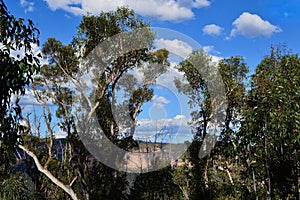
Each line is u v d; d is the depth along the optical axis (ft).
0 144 14.60
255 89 23.26
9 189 45.60
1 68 13.05
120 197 49.67
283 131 20.12
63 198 54.95
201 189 50.55
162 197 50.93
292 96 20.39
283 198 25.35
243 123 22.90
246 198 27.86
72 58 49.01
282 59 24.75
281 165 24.56
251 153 25.05
